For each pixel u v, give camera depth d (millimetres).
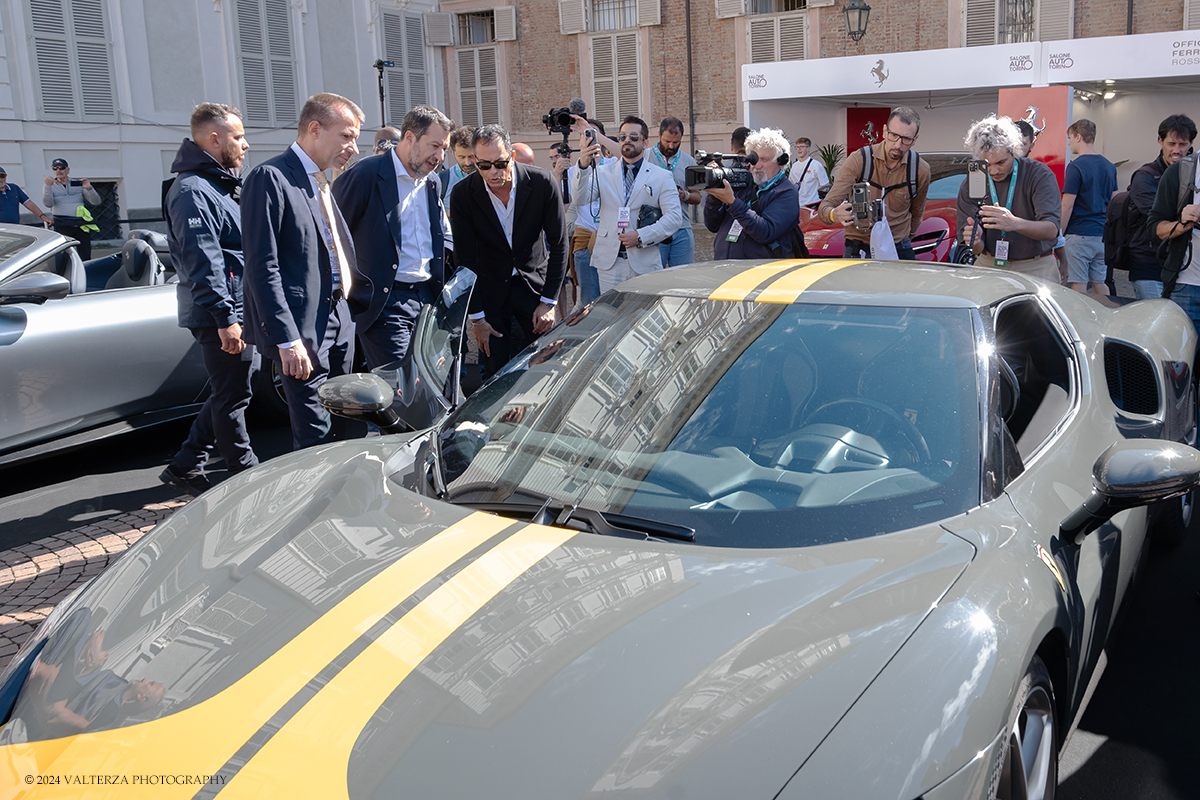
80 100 16625
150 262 5492
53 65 16234
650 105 21125
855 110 13492
